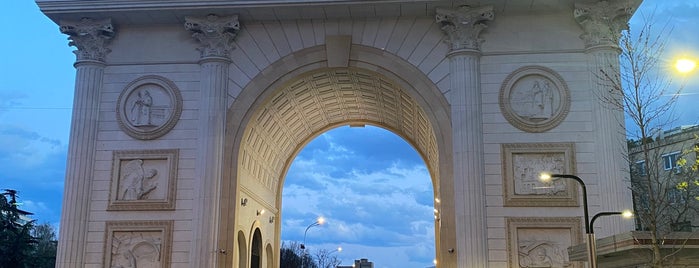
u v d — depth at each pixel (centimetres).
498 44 3238
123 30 3400
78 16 3322
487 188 3069
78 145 3219
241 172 3394
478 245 2958
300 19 3353
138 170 3216
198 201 3102
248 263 3606
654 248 2042
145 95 3303
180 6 3250
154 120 3272
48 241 8112
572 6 3203
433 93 3228
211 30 3291
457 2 3181
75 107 3272
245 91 3303
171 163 3198
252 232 3744
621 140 3030
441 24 3256
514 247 2989
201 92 3272
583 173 3058
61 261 3073
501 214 3034
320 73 3459
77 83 3309
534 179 3067
